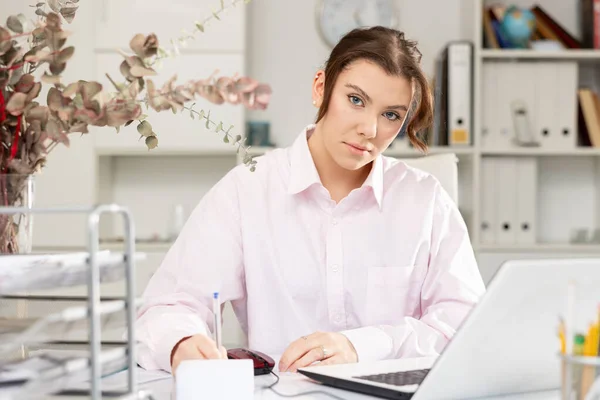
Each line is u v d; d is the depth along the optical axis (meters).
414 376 1.01
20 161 1.01
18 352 0.88
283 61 3.53
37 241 3.19
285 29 3.53
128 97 0.92
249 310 1.51
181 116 3.25
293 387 1.03
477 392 0.92
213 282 1.44
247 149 1.04
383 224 1.54
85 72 3.19
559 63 3.31
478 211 3.26
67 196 3.22
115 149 3.23
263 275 1.51
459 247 1.55
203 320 1.36
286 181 1.54
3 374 0.69
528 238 3.31
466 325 0.84
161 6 3.19
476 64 3.26
